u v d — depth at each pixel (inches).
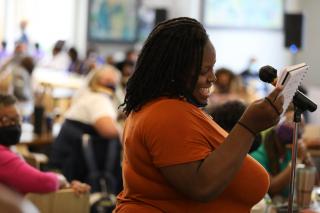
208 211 73.0
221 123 114.3
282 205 125.3
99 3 602.2
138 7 593.0
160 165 70.6
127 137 75.4
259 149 136.9
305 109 79.1
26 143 211.3
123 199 76.5
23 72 305.7
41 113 228.7
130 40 597.3
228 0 549.3
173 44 73.4
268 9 540.7
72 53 475.8
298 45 386.6
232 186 73.4
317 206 128.8
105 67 215.9
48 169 201.5
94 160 200.4
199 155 69.6
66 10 610.2
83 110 205.6
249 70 475.8
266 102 68.9
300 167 127.3
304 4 522.0
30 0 603.2
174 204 73.0
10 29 597.9
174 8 573.6
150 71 74.3
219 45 553.9
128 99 76.4
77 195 135.1
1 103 120.3
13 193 42.3
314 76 517.3
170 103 72.5
